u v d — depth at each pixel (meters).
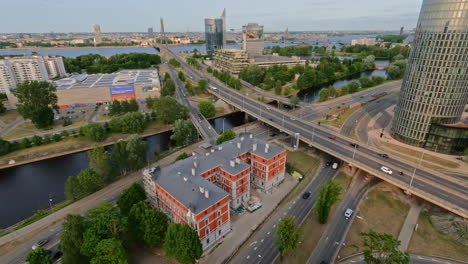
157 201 99.81
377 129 176.25
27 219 103.44
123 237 79.50
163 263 81.75
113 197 112.75
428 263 80.00
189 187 88.62
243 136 134.12
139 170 134.25
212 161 109.25
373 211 103.19
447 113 137.50
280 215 102.50
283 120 183.75
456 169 124.12
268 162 111.94
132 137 134.38
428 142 144.62
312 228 95.44
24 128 188.50
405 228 94.31
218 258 83.50
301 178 125.38
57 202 117.94
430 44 131.50
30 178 137.75
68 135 174.38
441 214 98.88
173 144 175.38
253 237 91.94
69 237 73.94
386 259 69.31
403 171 118.50
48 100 186.12
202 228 82.25
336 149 140.25
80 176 109.88
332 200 92.19
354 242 88.94
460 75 129.00
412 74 142.88
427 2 130.25
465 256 82.06
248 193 110.56
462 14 119.38
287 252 84.38
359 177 125.69
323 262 80.69
